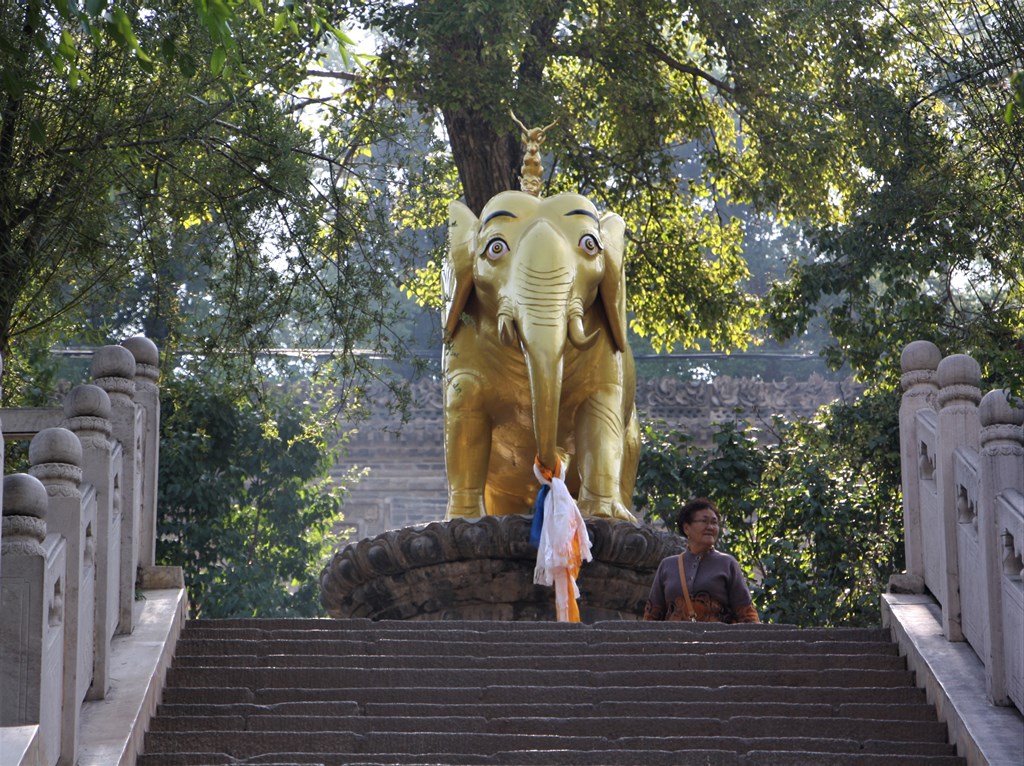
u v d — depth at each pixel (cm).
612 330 1212
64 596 603
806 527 1584
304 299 1026
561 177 1914
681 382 2675
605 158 1891
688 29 1822
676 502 1655
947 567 779
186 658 796
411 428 2714
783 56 1742
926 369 887
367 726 697
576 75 1884
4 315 889
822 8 1664
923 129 1507
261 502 1812
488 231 1172
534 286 1122
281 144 1006
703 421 2645
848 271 1577
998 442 696
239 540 1733
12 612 543
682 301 2003
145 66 712
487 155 1741
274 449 1756
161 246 1001
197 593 1695
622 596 1118
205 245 1020
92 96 916
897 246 1507
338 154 1070
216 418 1681
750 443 1664
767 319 1738
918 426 873
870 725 700
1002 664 677
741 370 3036
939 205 1437
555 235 1151
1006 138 1194
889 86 1620
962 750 658
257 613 1783
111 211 951
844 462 1639
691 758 648
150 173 1055
